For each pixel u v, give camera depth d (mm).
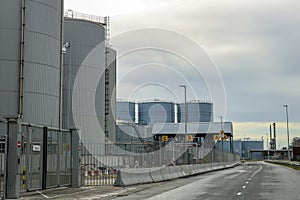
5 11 35750
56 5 39906
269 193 20812
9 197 17812
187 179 33875
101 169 32250
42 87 37344
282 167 69500
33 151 20578
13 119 18141
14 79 35438
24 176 19828
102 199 18406
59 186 22891
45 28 38125
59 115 39812
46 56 38031
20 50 35812
